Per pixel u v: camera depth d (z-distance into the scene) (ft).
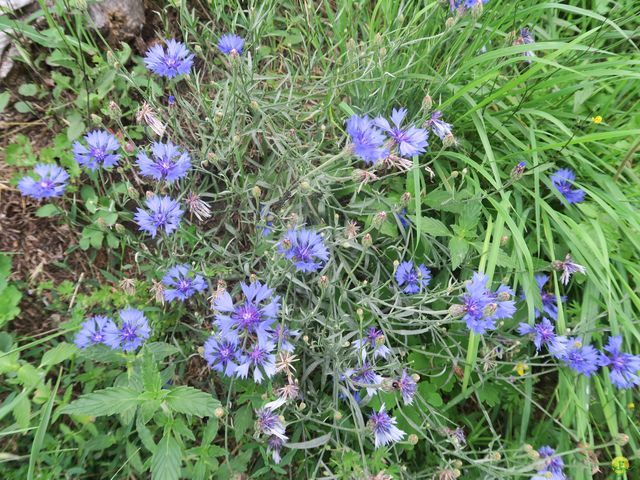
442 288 1.47
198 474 1.06
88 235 1.34
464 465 1.38
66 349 1.13
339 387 1.23
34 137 1.41
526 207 1.59
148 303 1.33
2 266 1.25
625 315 1.39
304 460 1.21
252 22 1.52
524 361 1.41
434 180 1.60
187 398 1.01
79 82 1.44
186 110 1.44
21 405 1.07
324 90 1.63
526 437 1.43
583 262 1.44
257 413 1.15
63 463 1.13
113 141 1.26
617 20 1.78
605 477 1.45
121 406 0.99
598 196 1.52
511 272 1.39
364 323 1.33
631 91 1.79
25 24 1.37
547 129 1.67
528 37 1.68
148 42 1.60
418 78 1.50
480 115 1.50
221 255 1.37
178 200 1.27
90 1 1.46
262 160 1.59
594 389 1.44
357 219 1.50
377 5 1.59
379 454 1.18
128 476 1.17
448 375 1.41
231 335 1.09
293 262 1.15
